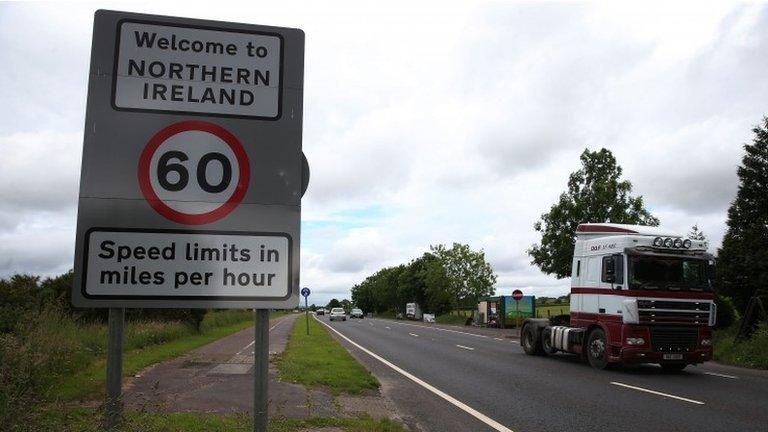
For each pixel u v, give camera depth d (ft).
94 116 12.03
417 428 26.17
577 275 55.72
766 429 26.89
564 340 57.26
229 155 12.42
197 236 12.12
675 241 48.93
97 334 48.14
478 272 225.15
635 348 47.52
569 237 94.94
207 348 60.18
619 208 94.53
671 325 48.24
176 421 21.85
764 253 88.33
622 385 40.81
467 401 33.63
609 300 50.21
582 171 98.12
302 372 40.19
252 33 12.82
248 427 21.52
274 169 12.54
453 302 227.61
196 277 12.04
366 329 133.18
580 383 41.63
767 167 99.76
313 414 26.30
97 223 11.80
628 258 48.57
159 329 66.23
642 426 27.35
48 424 17.80
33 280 61.82
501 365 53.21
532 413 30.19
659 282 48.47
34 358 27.27
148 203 12.01
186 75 12.46
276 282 12.29
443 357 60.75
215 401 28.63
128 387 33.06
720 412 30.83
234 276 12.16
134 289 11.82
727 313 79.46
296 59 12.95
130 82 12.23
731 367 55.01
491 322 150.20
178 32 12.53
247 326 124.88
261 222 12.37
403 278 327.47
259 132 12.59
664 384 41.60
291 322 166.61
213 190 12.28
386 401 31.91
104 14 12.34
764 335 57.52
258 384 11.99
